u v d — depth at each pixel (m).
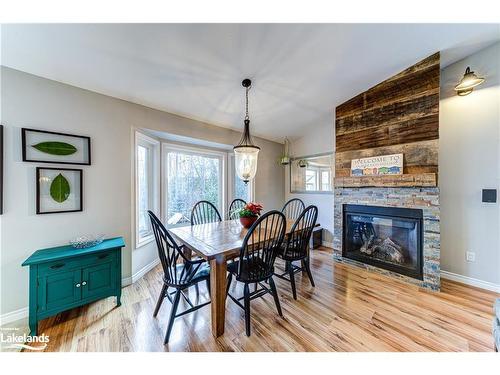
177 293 1.63
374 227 2.90
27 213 1.82
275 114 3.35
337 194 3.22
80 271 1.80
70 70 1.91
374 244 2.92
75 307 1.92
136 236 2.56
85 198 2.13
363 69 2.47
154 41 1.72
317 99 3.04
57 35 1.57
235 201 3.45
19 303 1.80
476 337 1.59
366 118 2.91
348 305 2.03
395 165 2.61
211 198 3.88
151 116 2.67
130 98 2.42
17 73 1.78
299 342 1.55
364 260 2.91
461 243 2.46
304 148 4.32
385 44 2.10
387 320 1.80
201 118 3.16
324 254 3.55
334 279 2.61
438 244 2.27
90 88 2.15
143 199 2.92
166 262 1.73
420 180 2.38
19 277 1.80
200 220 3.29
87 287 1.83
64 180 2.00
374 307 2.00
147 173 3.01
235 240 1.88
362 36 1.96
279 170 4.65
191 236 2.02
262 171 4.30
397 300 2.12
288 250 2.34
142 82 2.20
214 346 1.52
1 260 1.73
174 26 1.60
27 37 1.56
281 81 2.51
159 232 1.64
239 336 1.62
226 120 3.33
